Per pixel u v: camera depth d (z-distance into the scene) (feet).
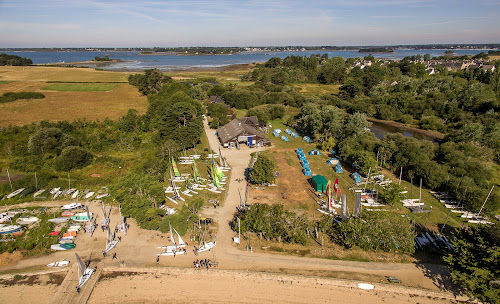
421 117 413.39
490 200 180.55
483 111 386.73
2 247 151.02
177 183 223.30
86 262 143.23
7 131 300.61
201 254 148.87
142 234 165.27
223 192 210.79
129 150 284.41
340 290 128.06
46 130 269.85
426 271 138.62
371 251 152.56
